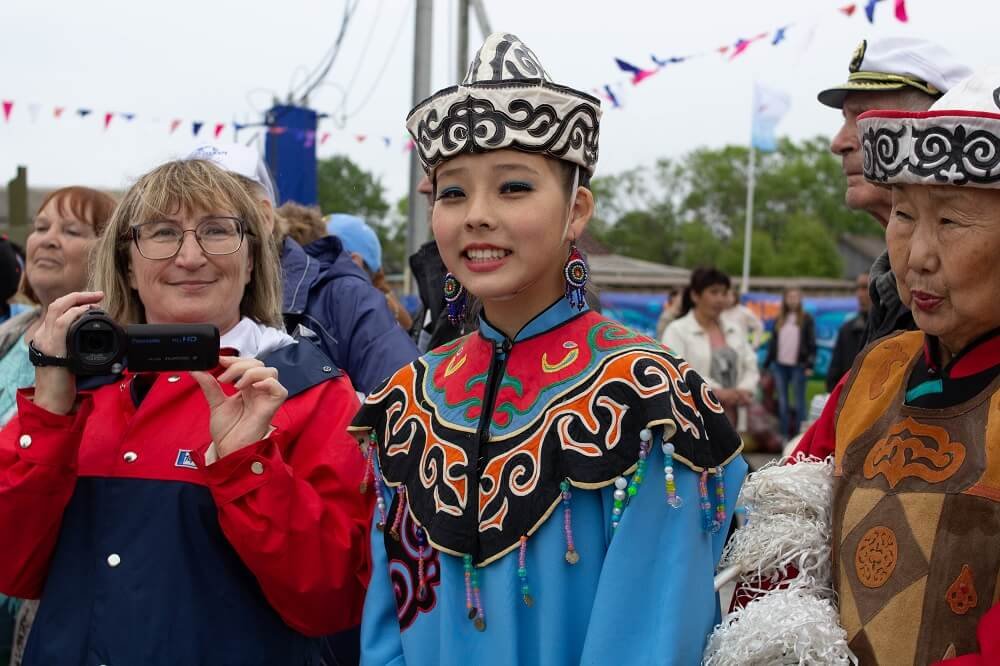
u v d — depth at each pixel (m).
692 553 1.64
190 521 1.91
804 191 54.62
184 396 2.00
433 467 1.75
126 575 1.89
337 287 3.08
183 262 2.00
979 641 1.41
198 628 1.89
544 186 1.69
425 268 3.25
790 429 10.28
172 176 2.05
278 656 1.97
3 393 2.75
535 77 1.70
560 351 1.73
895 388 1.70
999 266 1.51
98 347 1.84
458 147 1.68
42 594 2.00
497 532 1.66
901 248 1.59
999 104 1.49
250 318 2.19
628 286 23.83
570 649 1.64
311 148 8.31
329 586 1.90
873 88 2.32
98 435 2.00
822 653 1.59
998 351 1.56
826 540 1.73
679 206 55.38
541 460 1.66
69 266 2.82
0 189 13.23
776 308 15.53
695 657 1.62
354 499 1.97
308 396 2.03
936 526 1.52
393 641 1.82
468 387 1.79
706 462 1.67
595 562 1.66
